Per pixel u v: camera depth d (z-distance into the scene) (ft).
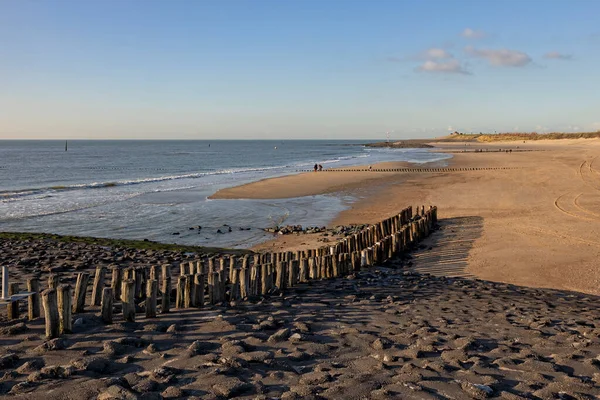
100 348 18.20
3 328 19.62
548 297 33.63
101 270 24.66
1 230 65.36
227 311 24.40
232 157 313.53
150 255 45.60
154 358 17.37
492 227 61.46
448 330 22.56
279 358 17.66
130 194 104.12
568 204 76.43
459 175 139.23
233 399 14.02
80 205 87.97
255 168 203.92
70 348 18.02
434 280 38.34
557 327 23.91
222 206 88.33
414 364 17.25
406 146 508.94
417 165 187.52
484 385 14.92
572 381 15.65
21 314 22.39
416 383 15.25
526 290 35.99
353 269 40.91
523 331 22.94
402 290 33.47
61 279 32.07
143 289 27.40
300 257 39.34
